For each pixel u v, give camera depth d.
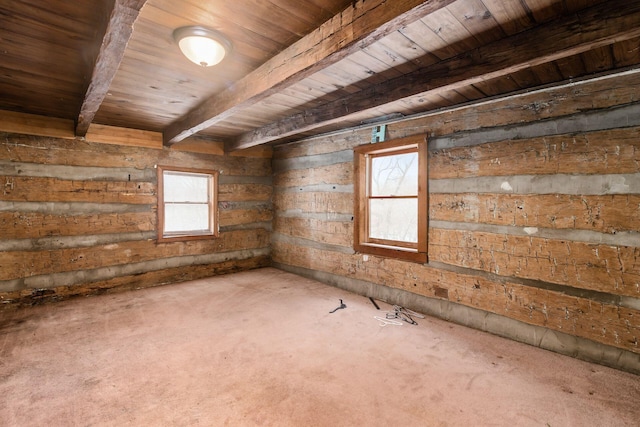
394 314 3.12
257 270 5.05
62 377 1.95
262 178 5.19
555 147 2.37
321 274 4.35
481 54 1.92
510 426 1.56
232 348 2.36
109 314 3.05
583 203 2.25
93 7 1.55
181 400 1.74
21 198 3.28
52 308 3.22
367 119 3.55
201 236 4.54
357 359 2.21
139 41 1.87
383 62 2.12
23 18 1.64
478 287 2.79
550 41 1.67
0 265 3.17
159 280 4.17
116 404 1.70
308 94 2.74
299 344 2.43
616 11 1.47
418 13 1.28
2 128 3.14
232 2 1.51
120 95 2.76
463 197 2.88
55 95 2.76
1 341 2.44
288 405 1.70
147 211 4.07
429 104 2.89
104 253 3.77
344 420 1.59
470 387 1.89
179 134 3.57
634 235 2.06
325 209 4.29
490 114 2.70
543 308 2.43
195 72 2.30
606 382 1.95
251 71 2.27
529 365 2.16
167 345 2.40
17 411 1.63
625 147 2.08
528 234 2.51
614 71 2.08
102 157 3.75
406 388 1.87
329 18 1.64
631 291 2.07
